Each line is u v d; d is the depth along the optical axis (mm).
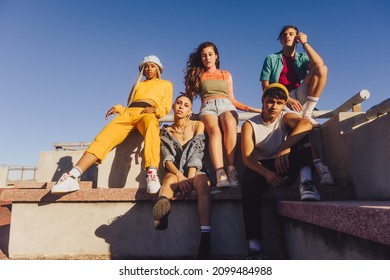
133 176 2887
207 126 2832
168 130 2902
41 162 3674
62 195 2523
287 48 3537
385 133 1800
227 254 2395
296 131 2242
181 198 2436
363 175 2070
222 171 2492
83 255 2465
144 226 2488
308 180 2066
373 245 1137
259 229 2203
